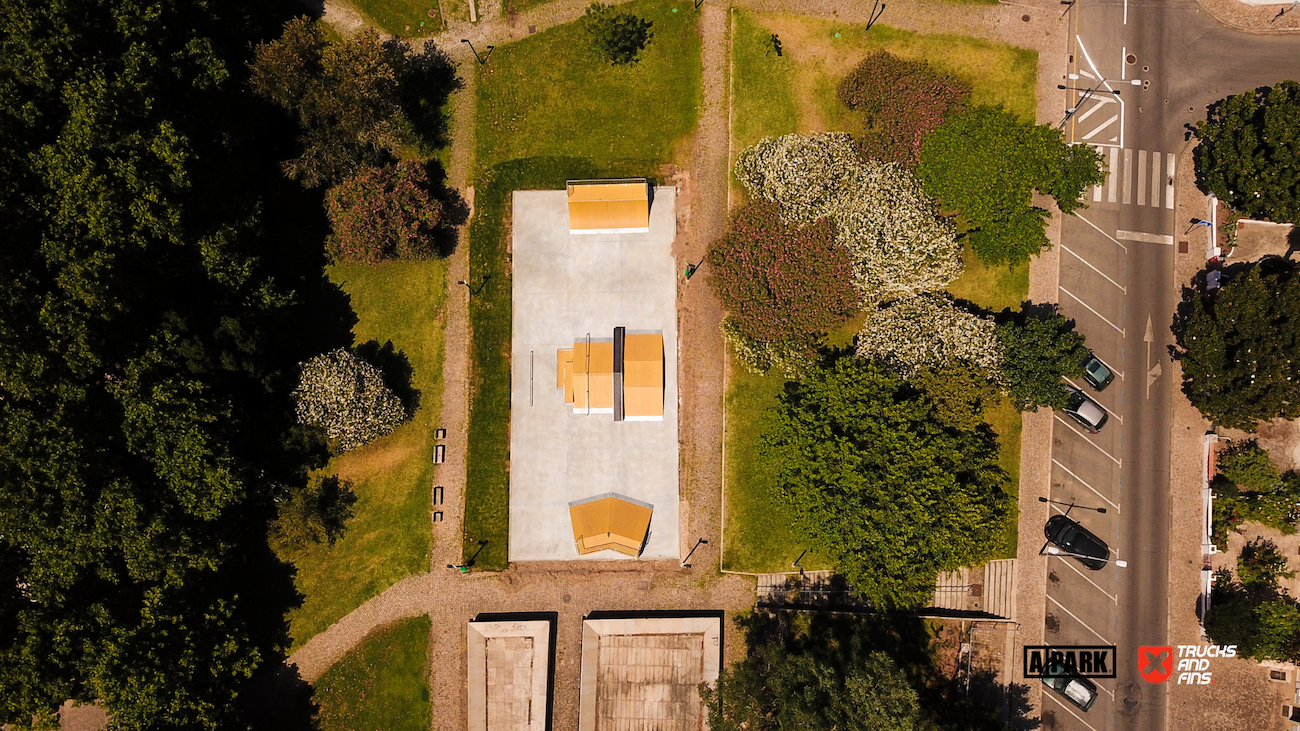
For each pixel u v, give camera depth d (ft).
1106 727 151.02
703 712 150.51
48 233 121.08
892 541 130.00
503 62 157.79
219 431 131.75
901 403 132.77
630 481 154.30
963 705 139.54
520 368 155.02
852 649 133.80
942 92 148.46
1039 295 154.81
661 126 157.58
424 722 152.05
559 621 153.48
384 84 140.05
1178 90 155.63
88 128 116.88
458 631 153.38
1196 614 152.05
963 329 139.85
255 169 146.72
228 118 137.08
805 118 156.46
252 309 140.87
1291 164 132.05
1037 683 151.74
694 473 154.10
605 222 154.92
